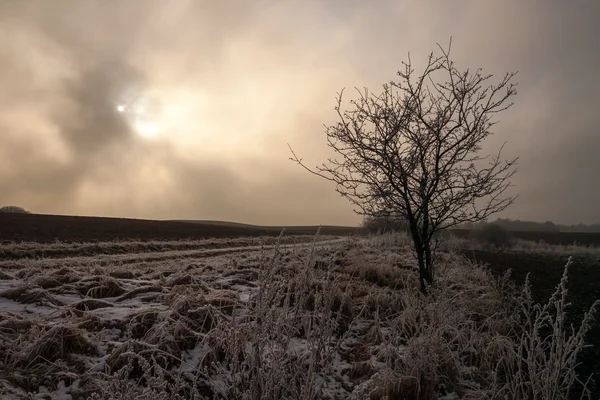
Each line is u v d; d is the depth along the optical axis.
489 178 8.50
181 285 7.24
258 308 4.20
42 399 3.96
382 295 7.88
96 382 3.86
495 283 9.67
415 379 4.93
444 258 13.20
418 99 8.53
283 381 3.81
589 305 9.09
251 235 43.97
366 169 8.74
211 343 5.07
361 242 17.97
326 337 4.33
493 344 5.82
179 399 3.90
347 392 4.85
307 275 4.88
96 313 5.84
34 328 4.94
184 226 49.75
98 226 39.44
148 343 4.90
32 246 19.62
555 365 4.02
